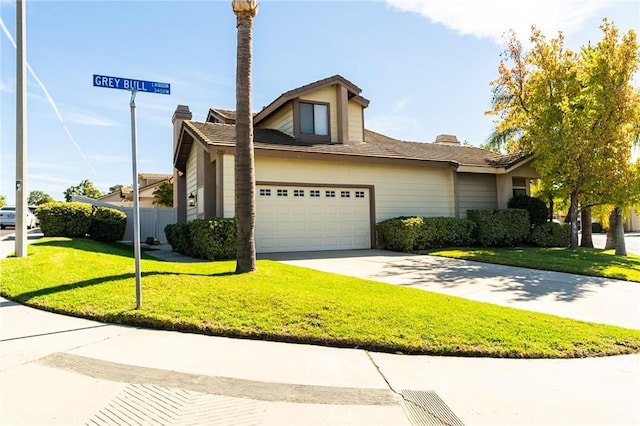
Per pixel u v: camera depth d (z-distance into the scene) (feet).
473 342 14.43
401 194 49.80
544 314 18.60
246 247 24.50
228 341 14.60
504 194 55.98
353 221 46.73
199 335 15.16
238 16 24.95
